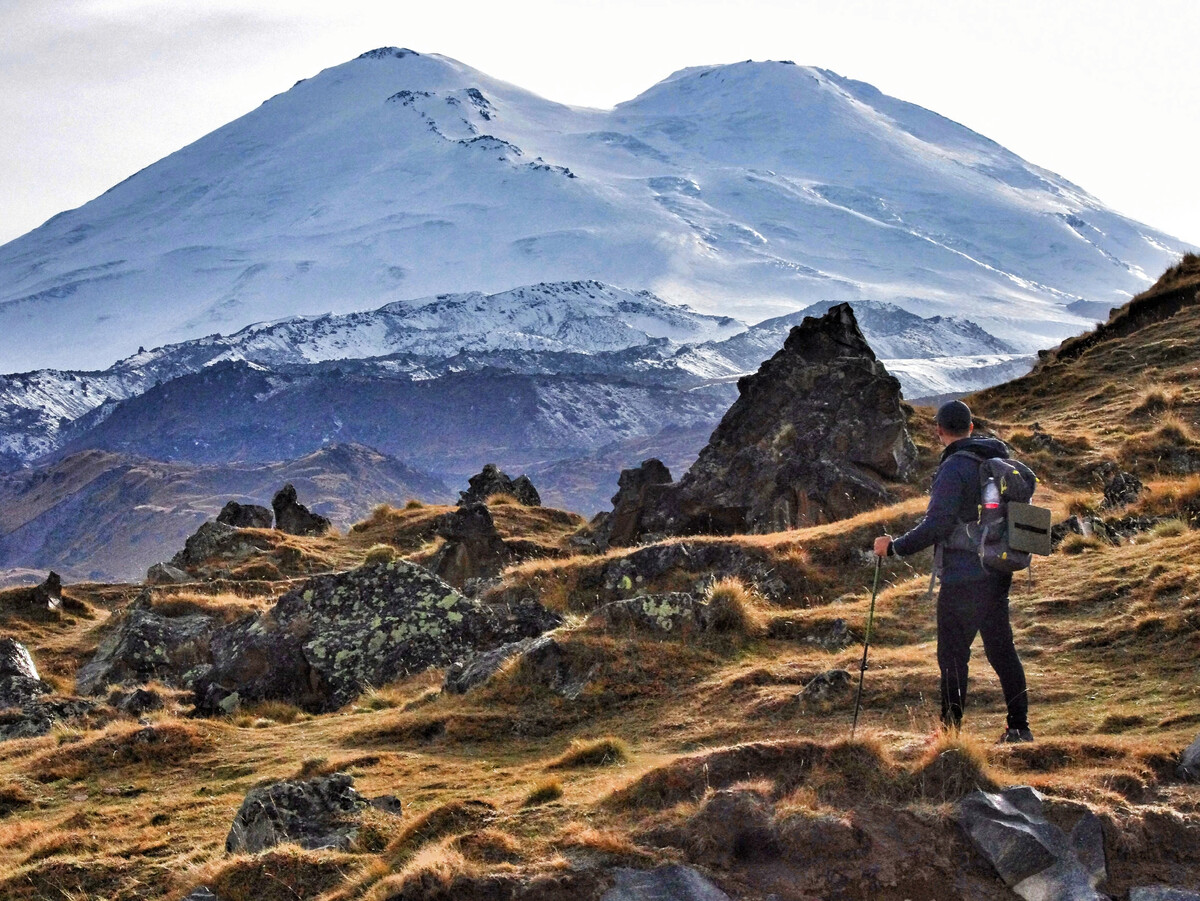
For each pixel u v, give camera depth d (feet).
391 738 50.72
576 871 26.04
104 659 97.30
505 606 75.56
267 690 69.92
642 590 76.28
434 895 25.95
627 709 49.70
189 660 95.30
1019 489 32.58
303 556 154.61
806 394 116.57
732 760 29.14
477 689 53.93
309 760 46.14
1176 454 99.09
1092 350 143.13
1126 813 26.43
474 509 113.91
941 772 27.76
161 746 53.31
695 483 114.11
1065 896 24.68
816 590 72.95
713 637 55.52
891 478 109.29
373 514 178.09
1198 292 146.92
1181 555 53.72
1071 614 50.72
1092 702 39.06
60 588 137.59
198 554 158.81
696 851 26.37
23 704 75.61
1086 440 107.45
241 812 35.60
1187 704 36.50
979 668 45.06
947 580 32.89
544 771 41.34
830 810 26.81
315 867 30.99
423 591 72.54
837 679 44.42
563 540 131.54
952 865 25.72
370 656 69.56
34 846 40.16
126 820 43.19
